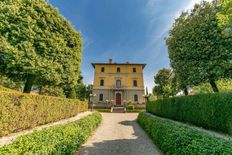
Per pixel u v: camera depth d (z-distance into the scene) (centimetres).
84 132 723
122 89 3381
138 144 729
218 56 983
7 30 976
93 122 1045
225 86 1575
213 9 1054
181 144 446
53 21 1228
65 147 396
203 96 857
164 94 2948
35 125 871
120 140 808
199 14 1145
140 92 3409
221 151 297
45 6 1198
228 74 1016
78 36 1531
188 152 396
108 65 3575
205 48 1030
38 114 896
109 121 1655
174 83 2127
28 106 797
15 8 1005
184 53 1184
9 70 1067
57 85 1373
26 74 1190
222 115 709
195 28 1127
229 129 666
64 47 1292
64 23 1343
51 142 344
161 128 672
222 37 897
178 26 1283
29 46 1021
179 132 510
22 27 1014
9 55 950
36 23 1103
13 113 683
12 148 271
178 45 1248
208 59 1043
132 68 3566
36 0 1141
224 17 636
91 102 3112
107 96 3400
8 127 652
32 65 1012
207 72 1038
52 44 1156
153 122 868
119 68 3566
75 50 1470
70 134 475
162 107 1542
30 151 267
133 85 3459
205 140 390
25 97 772
